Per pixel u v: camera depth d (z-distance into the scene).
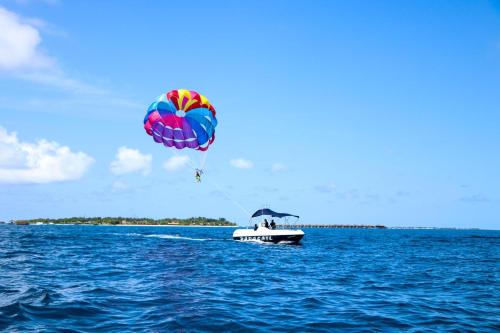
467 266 24.69
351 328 10.04
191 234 74.25
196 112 29.64
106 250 31.00
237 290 14.63
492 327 10.33
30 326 9.38
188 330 9.36
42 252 27.81
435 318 11.14
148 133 30.41
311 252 33.62
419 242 59.59
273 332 9.53
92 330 9.23
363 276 19.48
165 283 15.45
